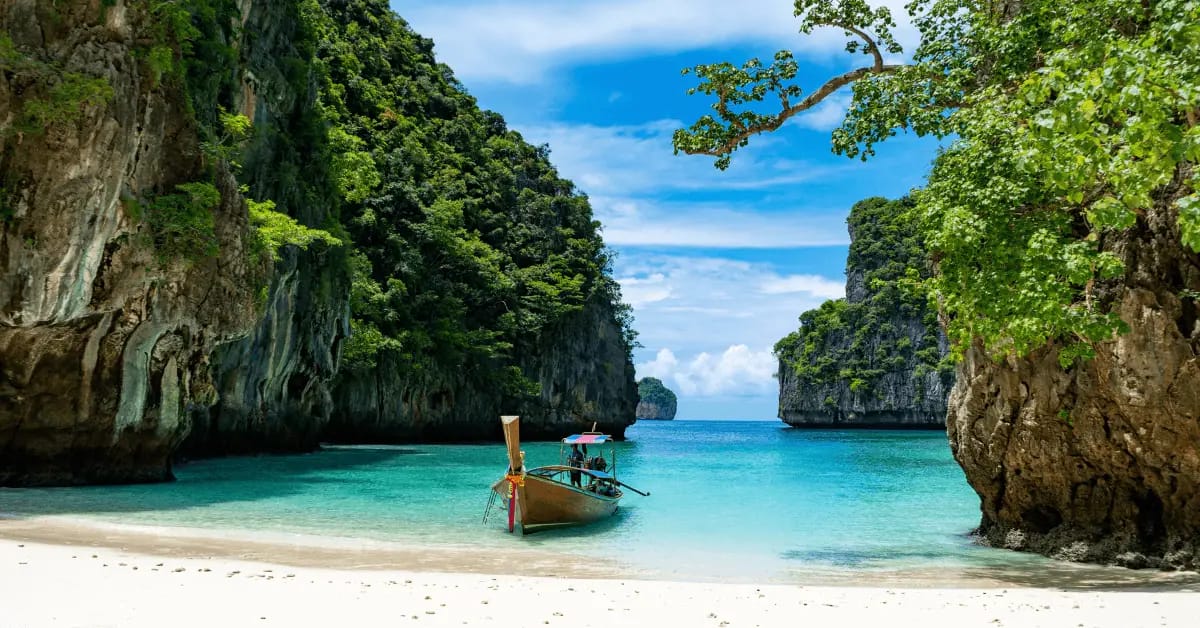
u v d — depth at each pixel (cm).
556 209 8756
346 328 4522
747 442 7212
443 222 6569
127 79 1984
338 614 762
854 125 1304
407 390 5956
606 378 8506
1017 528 1450
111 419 2130
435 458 4066
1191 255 1128
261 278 2606
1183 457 1152
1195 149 687
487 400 6856
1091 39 971
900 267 12531
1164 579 1128
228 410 3494
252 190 3431
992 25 1234
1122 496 1267
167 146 2198
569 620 776
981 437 1451
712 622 787
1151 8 984
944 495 2428
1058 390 1273
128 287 2041
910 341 12081
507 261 7569
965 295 1009
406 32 9150
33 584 816
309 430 4319
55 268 1839
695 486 2653
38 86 1822
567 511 1642
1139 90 691
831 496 2372
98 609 726
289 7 4147
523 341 7250
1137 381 1155
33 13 1906
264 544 1344
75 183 1845
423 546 1398
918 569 1246
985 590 1016
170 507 1795
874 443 6956
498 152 8938
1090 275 952
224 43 3156
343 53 7150
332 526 1606
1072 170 786
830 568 1252
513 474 1545
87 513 1630
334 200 4469
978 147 1016
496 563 1242
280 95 3825
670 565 1263
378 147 6569
